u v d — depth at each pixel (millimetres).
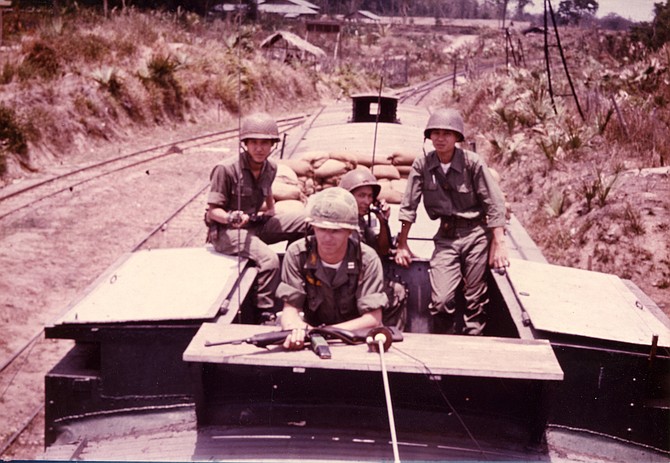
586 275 4238
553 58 30750
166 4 34250
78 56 22406
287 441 2965
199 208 14125
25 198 14133
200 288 3623
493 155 16375
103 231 12211
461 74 61969
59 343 8211
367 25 85875
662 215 10250
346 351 2762
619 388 3250
